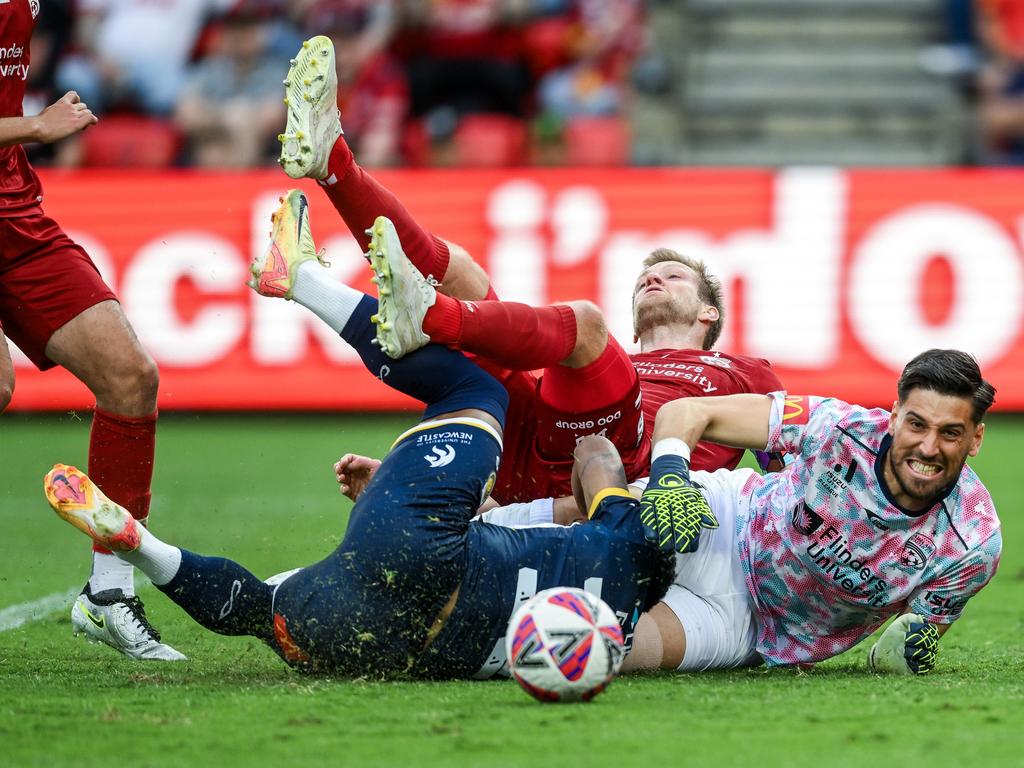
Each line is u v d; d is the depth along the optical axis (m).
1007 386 41.44
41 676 14.80
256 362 42.53
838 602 15.29
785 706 12.95
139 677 14.68
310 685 13.93
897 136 56.34
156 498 32.09
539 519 16.67
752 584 15.59
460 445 14.20
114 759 10.95
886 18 59.12
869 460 14.36
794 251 42.41
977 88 54.28
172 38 53.62
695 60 58.78
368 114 52.09
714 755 11.05
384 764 10.79
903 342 41.81
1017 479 35.75
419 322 14.40
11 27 16.94
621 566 14.35
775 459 18.56
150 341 42.62
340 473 17.17
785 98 57.25
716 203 42.81
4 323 17.22
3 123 15.95
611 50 55.44
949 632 19.20
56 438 40.25
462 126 51.56
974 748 11.29
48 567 24.45
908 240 42.12
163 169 51.56
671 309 19.62
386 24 53.44
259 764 10.80
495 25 53.28
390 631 13.99
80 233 43.06
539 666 12.79
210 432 42.12
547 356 15.46
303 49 16.39
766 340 42.16
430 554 13.67
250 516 29.61
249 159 51.84
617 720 12.24
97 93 52.75
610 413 16.42
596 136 52.28
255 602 14.23
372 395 42.50
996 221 42.00
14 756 11.05
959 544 14.76
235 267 42.84
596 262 42.84
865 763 10.80
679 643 15.28
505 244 43.16
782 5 59.53
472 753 11.10
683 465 14.55
